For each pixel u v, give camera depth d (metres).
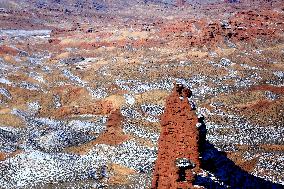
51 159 60.06
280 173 51.28
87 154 61.41
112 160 58.47
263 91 80.75
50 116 78.94
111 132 67.19
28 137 69.38
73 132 69.81
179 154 28.48
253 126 69.06
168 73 94.12
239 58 102.94
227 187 31.73
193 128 28.34
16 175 56.53
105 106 79.25
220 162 40.84
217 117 71.94
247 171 50.69
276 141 64.12
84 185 51.91
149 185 48.97
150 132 66.12
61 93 88.38
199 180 27.55
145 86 88.06
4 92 89.75
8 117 77.31
